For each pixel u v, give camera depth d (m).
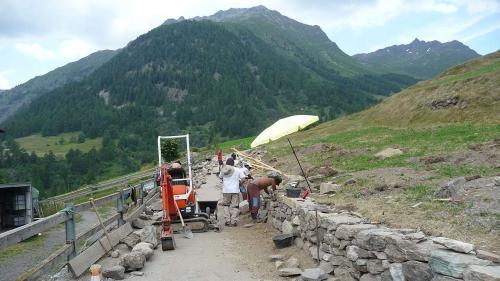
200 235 11.63
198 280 7.69
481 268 4.63
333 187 11.91
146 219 14.03
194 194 12.90
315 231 8.47
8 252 13.00
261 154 33.50
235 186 12.99
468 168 12.16
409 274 5.58
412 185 10.77
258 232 11.64
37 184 104.88
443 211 7.66
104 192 31.67
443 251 5.29
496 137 19.03
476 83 36.56
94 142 185.12
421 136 25.45
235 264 8.59
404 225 7.27
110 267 8.05
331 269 7.57
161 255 9.50
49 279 7.91
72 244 8.16
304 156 24.88
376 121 45.72
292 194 11.15
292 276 7.63
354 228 7.00
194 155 46.31
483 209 7.31
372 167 15.56
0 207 19.14
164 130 184.75
